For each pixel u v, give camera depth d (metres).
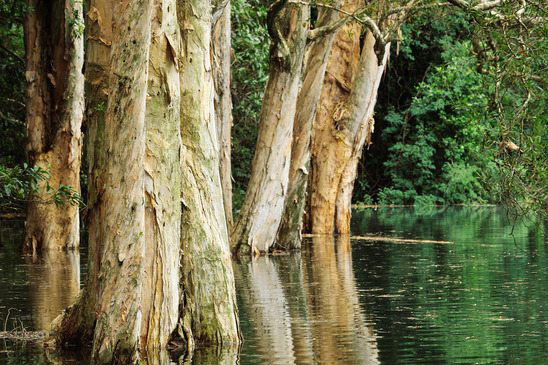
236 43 27.27
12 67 25.95
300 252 20.23
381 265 16.91
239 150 32.69
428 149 40.19
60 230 21.20
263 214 19.80
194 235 9.92
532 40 13.34
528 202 13.16
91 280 9.69
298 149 20.95
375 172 42.25
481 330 10.23
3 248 22.34
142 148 8.87
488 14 13.60
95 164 9.52
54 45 20.97
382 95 41.81
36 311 12.15
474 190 40.81
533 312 11.28
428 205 39.66
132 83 8.80
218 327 9.82
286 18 19.28
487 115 13.79
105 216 8.88
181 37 10.23
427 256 18.25
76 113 21.09
